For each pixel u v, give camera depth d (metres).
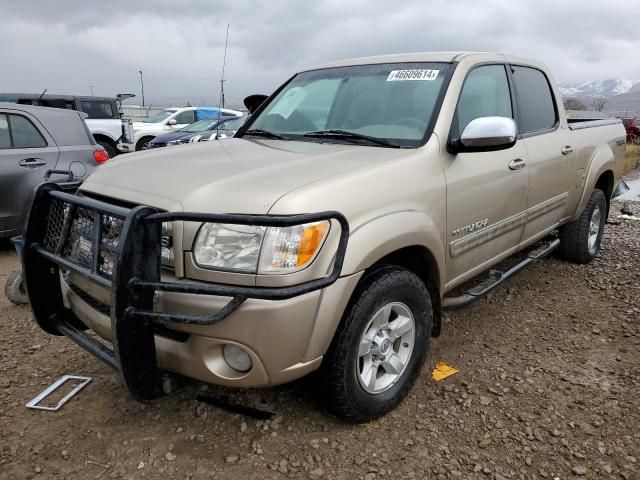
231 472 2.45
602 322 4.10
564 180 4.50
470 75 3.52
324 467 2.49
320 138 3.42
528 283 4.91
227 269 2.24
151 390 2.39
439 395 3.09
